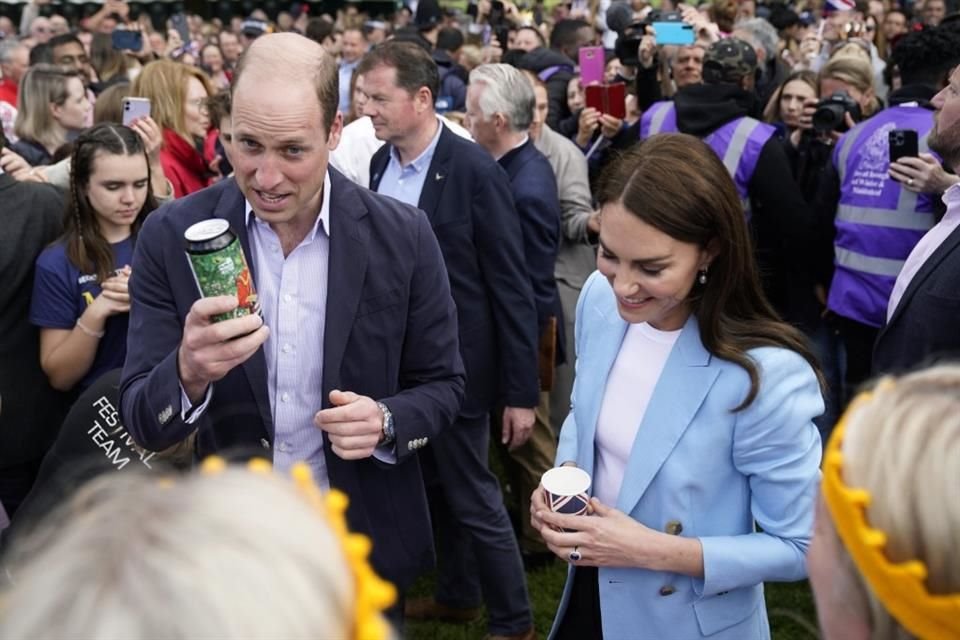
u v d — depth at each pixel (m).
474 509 3.31
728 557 1.80
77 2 12.19
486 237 3.22
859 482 0.90
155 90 4.59
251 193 2.01
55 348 3.13
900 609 0.87
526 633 3.39
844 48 5.16
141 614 0.61
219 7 15.41
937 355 2.15
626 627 1.93
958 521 0.83
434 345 2.30
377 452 2.20
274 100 1.92
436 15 10.08
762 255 4.22
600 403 2.02
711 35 5.59
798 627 3.62
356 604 0.69
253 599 0.63
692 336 1.88
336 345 2.14
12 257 3.13
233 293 1.76
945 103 2.74
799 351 1.85
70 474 2.18
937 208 3.75
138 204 3.18
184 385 1.94
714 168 1.76
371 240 2.19
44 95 4.69
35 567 0.65
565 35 8.13
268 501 0.71
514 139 3.74
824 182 4.18
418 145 3.37
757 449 1.82
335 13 16.08
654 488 1.89
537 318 3.52
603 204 1.80
